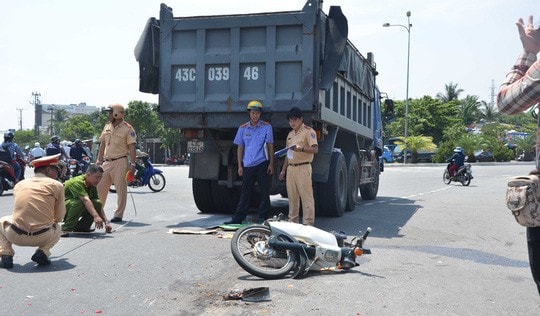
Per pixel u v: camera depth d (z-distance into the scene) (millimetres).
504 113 2947
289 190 8383
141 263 6121
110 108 9383
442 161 48500
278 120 8766
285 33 8680
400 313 4410
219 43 9000
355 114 12094
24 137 106062
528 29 2945
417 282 5445
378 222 9883
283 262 5699
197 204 10812
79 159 17125
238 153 8891
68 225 7789
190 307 4551
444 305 4656
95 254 6570
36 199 5801
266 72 8719
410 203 13578
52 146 16594
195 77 9094
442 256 6875
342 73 10203
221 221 9648
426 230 9070
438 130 68938
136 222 9484
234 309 4484
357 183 12109
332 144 9703
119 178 9367
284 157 9570
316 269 5781
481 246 7668
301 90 8586
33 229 5754
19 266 5949
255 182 9789
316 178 9547
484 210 12031
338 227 9234
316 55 8531
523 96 2777
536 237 2955
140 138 65750
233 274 5680
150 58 9383
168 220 9797
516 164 45781
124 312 4414
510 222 10156
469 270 6078
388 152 49969
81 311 4426
